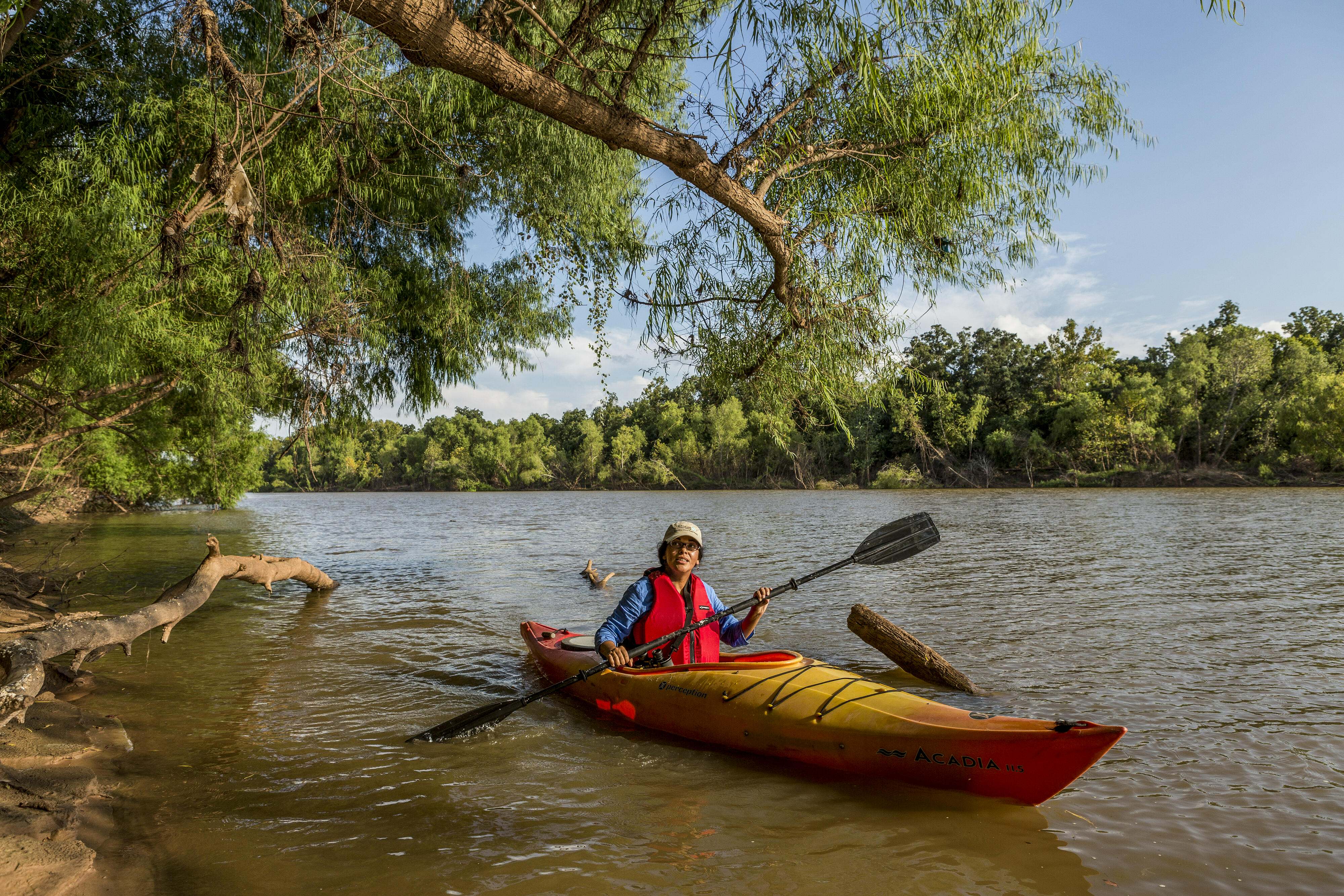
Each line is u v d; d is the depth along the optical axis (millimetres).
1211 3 2840
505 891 2582
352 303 7434
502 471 96812
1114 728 2877
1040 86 4844
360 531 22984
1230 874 2643
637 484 86375
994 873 2684
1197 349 61375
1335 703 4609
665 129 3488
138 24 6789
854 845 2928
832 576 10844
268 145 6512
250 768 3814
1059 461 63344
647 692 4492
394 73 7102
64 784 3391
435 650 6699
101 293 5875
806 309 4578
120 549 15820
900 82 3807
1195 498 36531
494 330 9586
